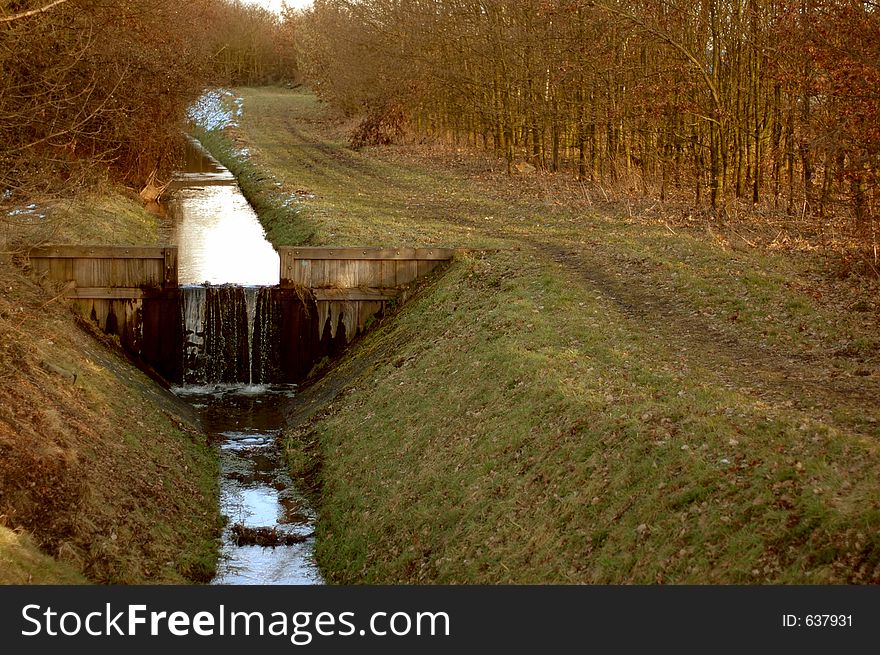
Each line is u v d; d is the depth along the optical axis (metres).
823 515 11.90
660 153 44.53
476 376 20.78
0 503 14.97
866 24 27.42
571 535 14.30
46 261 28.02
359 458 20.81
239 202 55.31
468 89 59.84
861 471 12.72
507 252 29.61
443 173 55.84
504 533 15.29
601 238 32.28
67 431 17.88
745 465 13.60
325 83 95.50
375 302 29.92
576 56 44.62
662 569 12.69
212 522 19.00
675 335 21.36
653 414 15.89
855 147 28.25
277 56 137.75
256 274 36.75
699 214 37.09
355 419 22.92
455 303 26.33
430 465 18.53
